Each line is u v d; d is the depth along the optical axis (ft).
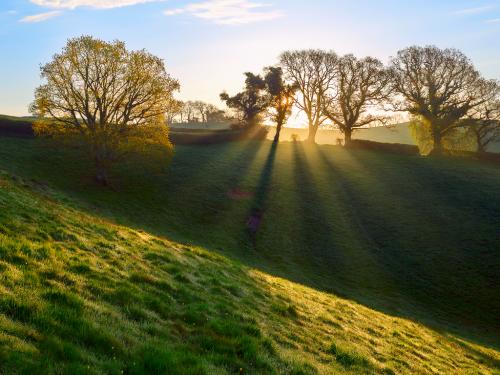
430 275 140.67
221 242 147.23
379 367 49.47
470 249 156.35
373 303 114.83
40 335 27.68
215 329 41.98
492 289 131.95
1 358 23.07
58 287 37.55
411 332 81.41
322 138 595.47
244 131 335.06
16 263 40.24
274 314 57.06
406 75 312.91
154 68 169.58
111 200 159.94
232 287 62.80
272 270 125.90
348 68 329.11
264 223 172.86
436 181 233.96
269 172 243.40
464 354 78.02
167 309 43.47
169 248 78.95
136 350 31.17
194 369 30.19
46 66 157.07
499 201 198.59
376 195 215.10
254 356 37.73
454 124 305.32
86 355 27.45
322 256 149.89
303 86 352.08
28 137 220.43
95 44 156.56
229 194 198.80
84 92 163.53
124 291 42.68
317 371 40.45
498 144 449.48
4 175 116.88
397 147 327.47
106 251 59.52
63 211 83.35
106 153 174.29
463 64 299.99
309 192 216.54
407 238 167.02
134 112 171.73
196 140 296.10
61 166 188.85
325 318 65.92
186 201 181.47
